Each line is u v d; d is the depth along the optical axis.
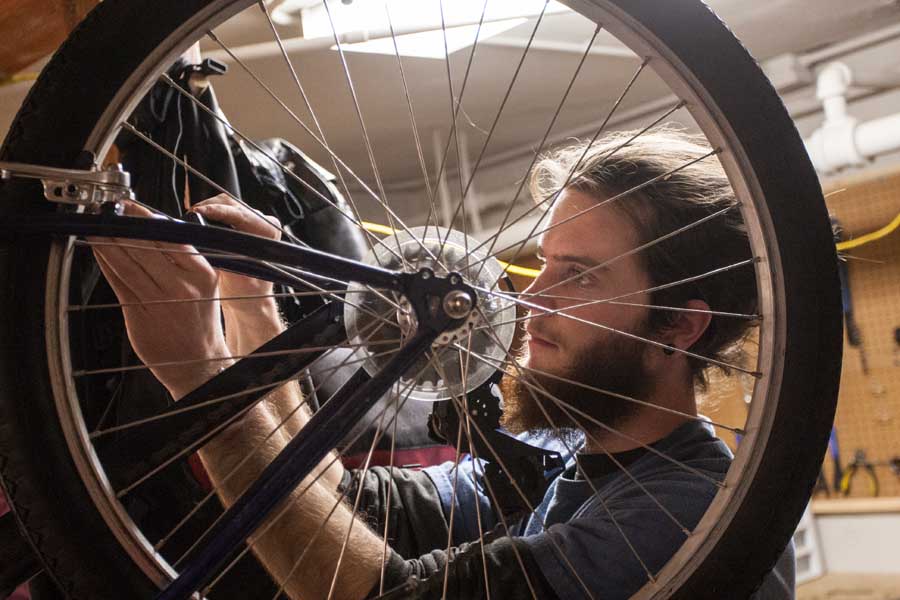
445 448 1.33
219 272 0.99
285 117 3.02
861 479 3.12
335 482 1.07
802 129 3.11
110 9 0.75
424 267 0.81
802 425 0.83
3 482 0.73
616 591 0.88
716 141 0.85
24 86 2.05
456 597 0.87
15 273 0.74
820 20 2.69
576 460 0.97
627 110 3.23
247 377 0.85
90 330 1.11
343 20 1.90
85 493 0.75
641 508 0.92
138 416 1.09
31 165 0.72
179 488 1.09
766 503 0.83
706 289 1.06
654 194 1.06
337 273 0.78
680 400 1.07
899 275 3.00
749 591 0.82
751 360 1.12
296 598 0.87
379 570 0.88
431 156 3.59
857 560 3.08
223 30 2.22
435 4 1.88
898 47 2.78
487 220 3.66
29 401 0.73
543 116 3.27
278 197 1.30
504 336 0.94
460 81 2.86
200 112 1.19
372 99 2.94
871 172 2.88
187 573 0.74
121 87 0.75
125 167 1.14
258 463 0.88
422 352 0.78
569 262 1.07
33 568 0.80
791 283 0.83
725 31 0.84
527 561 0.89
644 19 0.82
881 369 3.06
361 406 0.77
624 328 1.04
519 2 1.92
